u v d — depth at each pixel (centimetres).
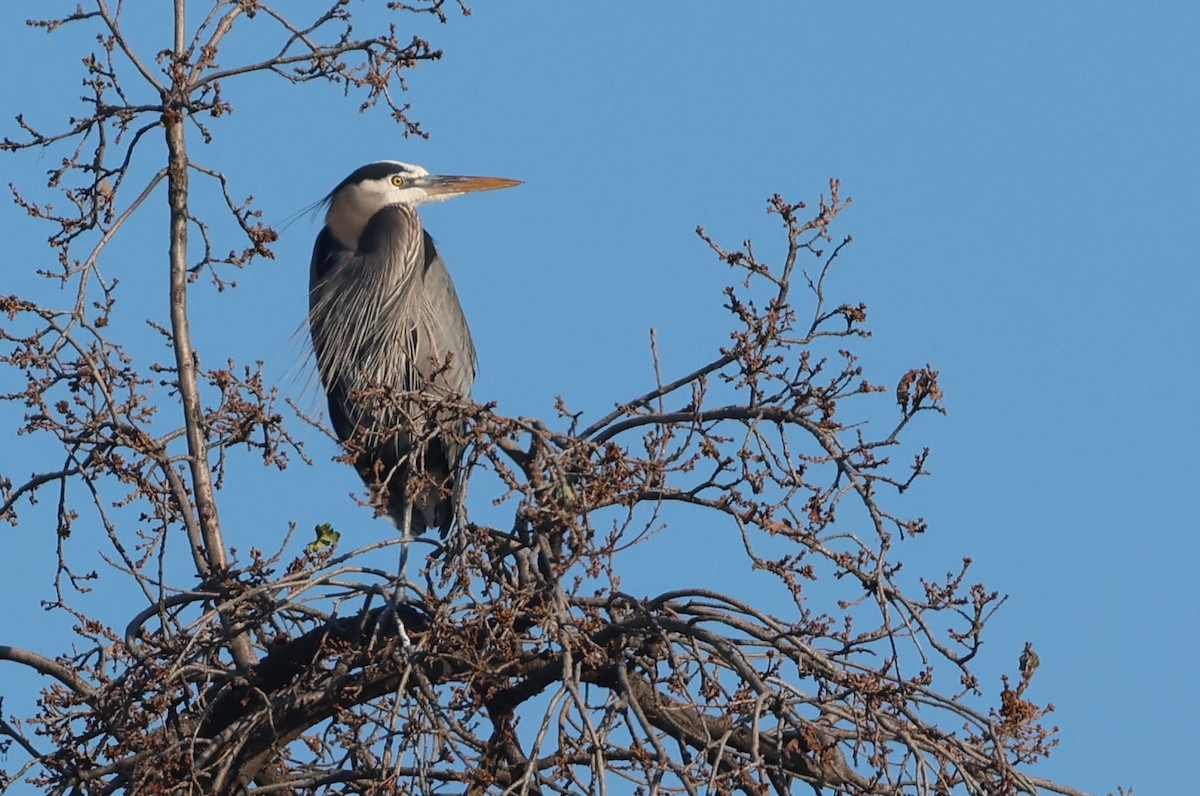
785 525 991
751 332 1030
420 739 948
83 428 1191
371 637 1123
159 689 1037
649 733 928
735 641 1043
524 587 1002
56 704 1062
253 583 1091
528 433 1031
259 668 1138
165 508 1170
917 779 945
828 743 1036
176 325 1276
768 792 945
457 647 1004
